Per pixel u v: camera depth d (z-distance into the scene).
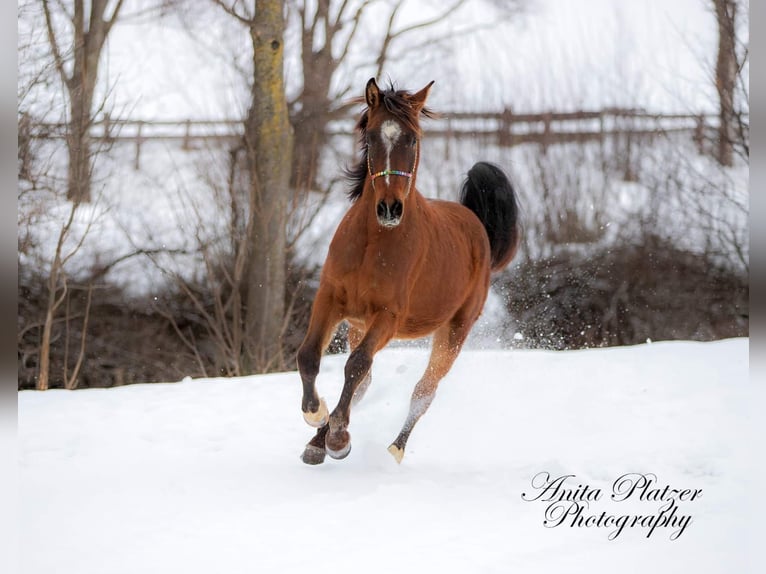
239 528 5.14
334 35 21.75
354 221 6.46
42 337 16.55
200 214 17.83
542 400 9.45
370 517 5.42
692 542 5.04
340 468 6.67
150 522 5.25
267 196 17.05
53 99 14.10
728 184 18.50
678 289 18.55
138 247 17.39
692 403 9.12
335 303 6.59
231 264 17.53
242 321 17.64
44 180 14.51
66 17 15.12
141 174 19.39
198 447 7.41
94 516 5.36
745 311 18.41
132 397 9.91
